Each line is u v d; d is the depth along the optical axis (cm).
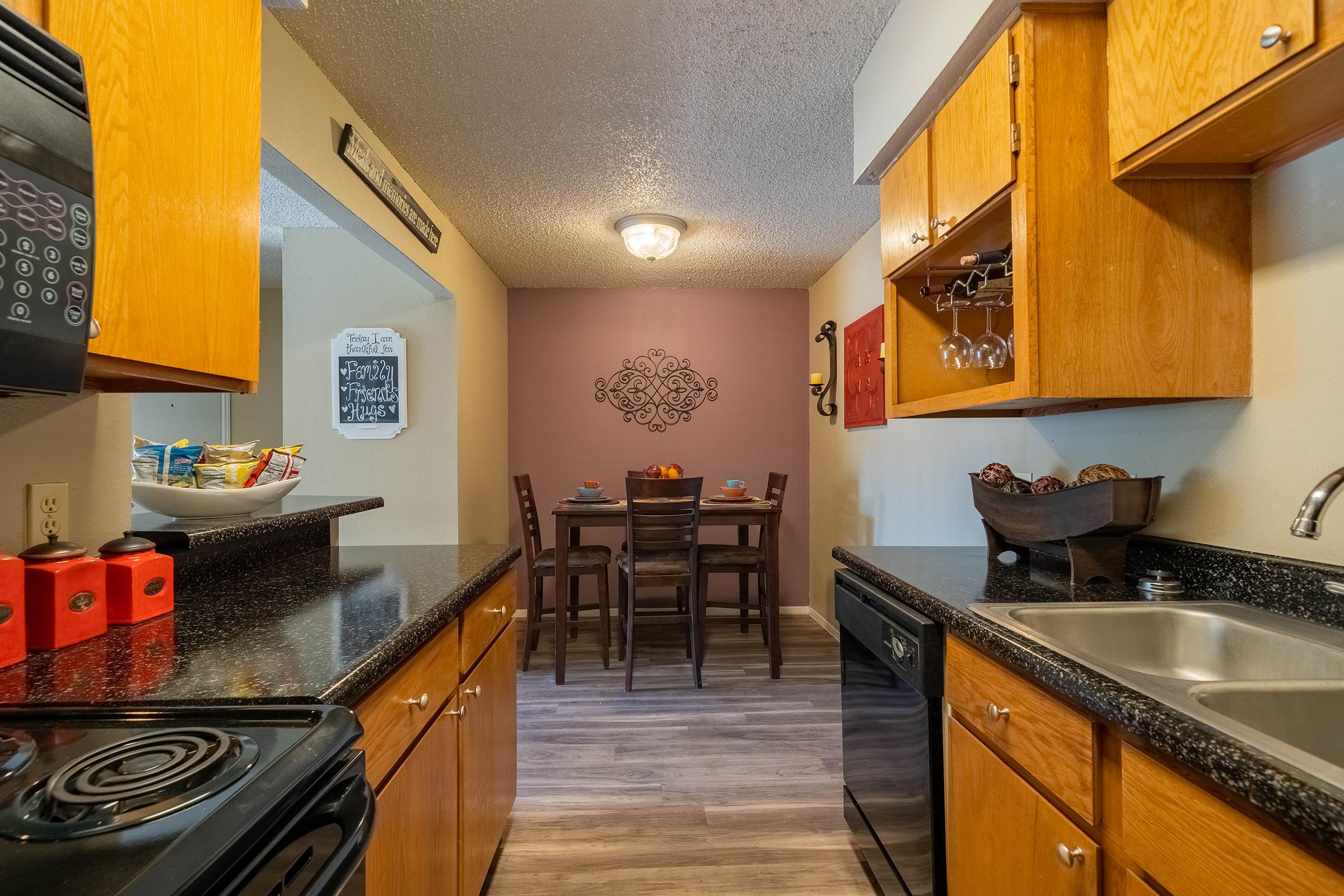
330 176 190
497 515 397
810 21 168
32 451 96
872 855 152
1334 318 103
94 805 48
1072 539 131
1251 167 115
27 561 90
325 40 171
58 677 78
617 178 257
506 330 423
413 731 104
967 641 110
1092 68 117
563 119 213
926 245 158
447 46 175
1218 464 123
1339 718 76
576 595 379
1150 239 117
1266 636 98
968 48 132
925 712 121
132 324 78
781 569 435
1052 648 89
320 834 58
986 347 152
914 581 138
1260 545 115
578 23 166
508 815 178
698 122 215
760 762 225
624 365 430
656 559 311
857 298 339
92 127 70
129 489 116
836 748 236
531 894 159
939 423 249
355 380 311
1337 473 82
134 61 79
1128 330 117
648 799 202
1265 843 56
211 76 94
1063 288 116
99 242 74
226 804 49
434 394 312
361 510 198
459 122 214
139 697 72
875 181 194
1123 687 74
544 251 350
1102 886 77
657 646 359
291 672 80
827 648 355
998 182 124
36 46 59
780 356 436
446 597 122
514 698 183
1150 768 69
